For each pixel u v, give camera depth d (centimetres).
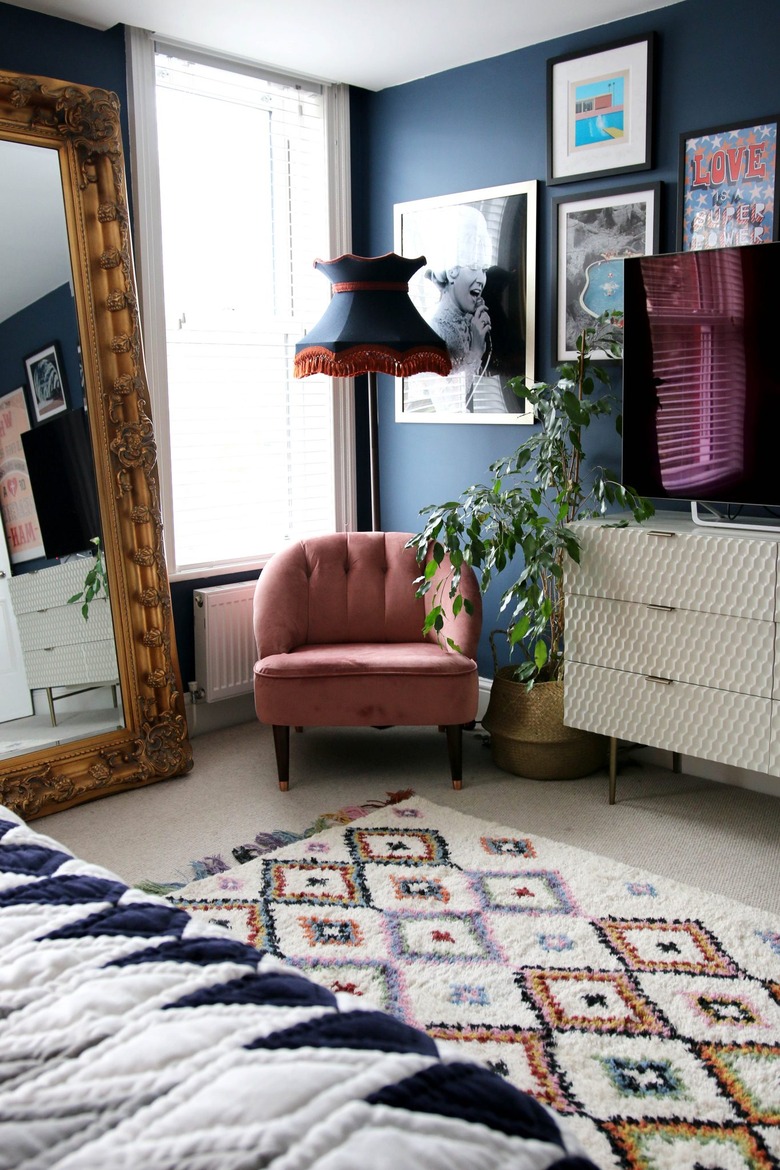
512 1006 194
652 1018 190
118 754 306
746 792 303
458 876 247
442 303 364
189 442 349
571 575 287
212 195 345
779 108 275
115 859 262
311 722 300
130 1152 75
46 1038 91
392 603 337
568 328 329
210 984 100
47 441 288
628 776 318
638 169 303
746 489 269
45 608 290
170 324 339
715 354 268
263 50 330
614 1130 160
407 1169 73
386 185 381
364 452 404
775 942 216
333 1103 80
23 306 281
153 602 311
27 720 288
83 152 289
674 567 264
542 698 307
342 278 333
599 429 326
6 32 288
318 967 207
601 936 219
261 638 318
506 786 309
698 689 265
